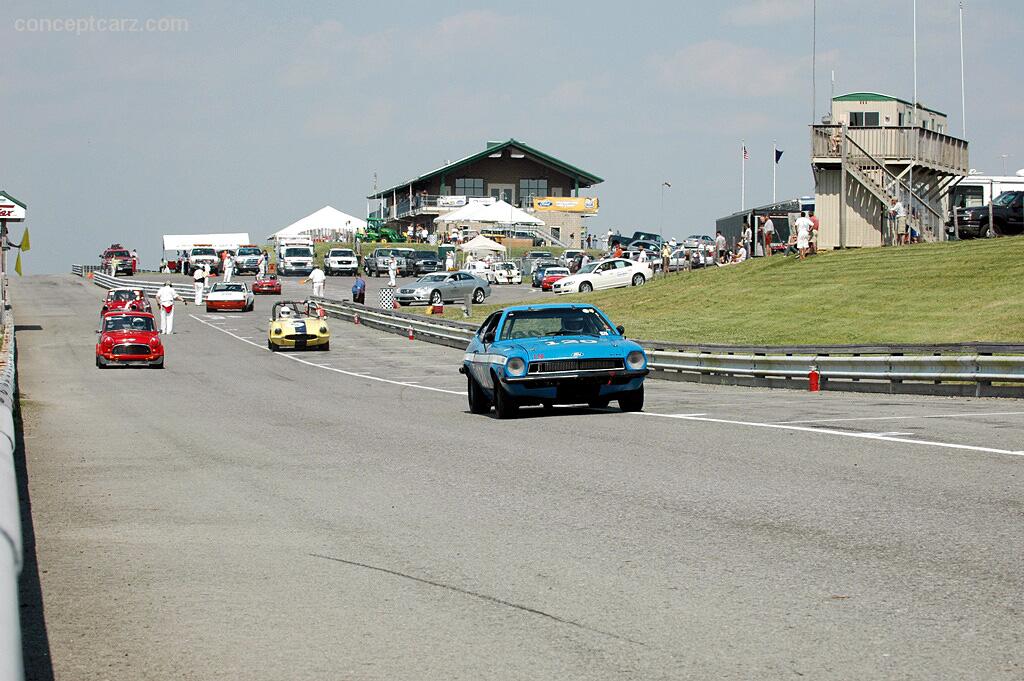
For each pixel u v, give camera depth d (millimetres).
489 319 22031
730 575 8133
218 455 16188
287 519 10883
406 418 21406
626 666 6176
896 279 46625
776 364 29609
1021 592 7379
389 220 143000
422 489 12445
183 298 79875
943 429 16266
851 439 15273
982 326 37156
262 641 6816
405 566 8734
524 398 19688
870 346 28125
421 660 6379
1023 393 22938
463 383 33156
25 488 13086
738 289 52875
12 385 22188
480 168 130875
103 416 23203
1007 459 12953
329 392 29641
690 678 5953
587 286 70438
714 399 24641
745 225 79250
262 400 27109
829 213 55125
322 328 47969
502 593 7824
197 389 31203
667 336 44938
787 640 6551
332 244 117562
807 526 9719
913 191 54656
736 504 10859
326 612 7445
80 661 6469
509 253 111125
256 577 8469
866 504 10555
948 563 8219
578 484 12398
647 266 71000
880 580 7836
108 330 40906
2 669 4434
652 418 19266
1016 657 6109
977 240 49656
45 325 61312
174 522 10820
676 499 11250
